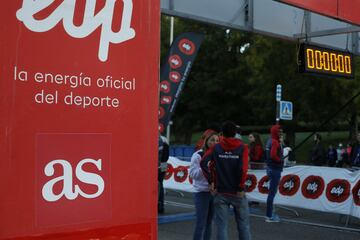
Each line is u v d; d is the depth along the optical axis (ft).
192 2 20.88
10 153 5.86
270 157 26.73
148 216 7.20
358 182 26.53
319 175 28.94
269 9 25.18
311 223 27.17
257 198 32.35
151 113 7.26
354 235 24.32
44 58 6.15
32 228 6.04
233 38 90.94
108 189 6.77
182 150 66.74
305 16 26.96
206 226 18.98
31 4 6.05
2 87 5.80
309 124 85.20
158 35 7.41
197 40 28.81
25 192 5.98
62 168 6.30
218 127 19.19
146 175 7.18
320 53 25.82
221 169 17.54
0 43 5.79
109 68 6.79
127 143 6.96
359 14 19.84
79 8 6.50
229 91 94.53
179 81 28.45
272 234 24.20
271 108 76.18
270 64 71.61
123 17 6.97
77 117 6.44
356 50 31.07
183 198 38.29
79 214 6.48
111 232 6.81
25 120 5.98
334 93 70.33
